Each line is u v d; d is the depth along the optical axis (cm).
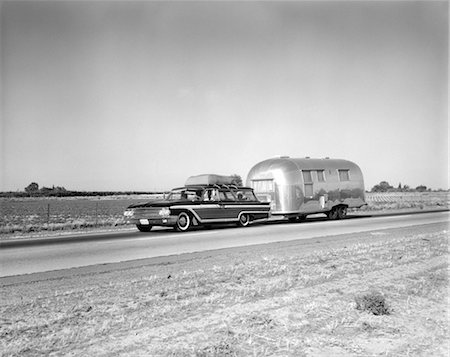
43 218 3033
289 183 2112
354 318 555
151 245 1255
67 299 625
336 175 2320
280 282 731
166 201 1719
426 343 480
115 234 1573
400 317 566
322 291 688
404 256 1015
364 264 912
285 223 2092
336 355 443
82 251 1131
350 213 2998
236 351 443
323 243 1277
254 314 563
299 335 493
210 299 622
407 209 3609
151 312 563
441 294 679
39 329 500
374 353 451
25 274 823
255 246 1220
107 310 570
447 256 1027
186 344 458
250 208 1900
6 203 7556
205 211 1734
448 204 4500
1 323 521
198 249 1177
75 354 432
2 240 1384
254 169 2227
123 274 818
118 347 449
